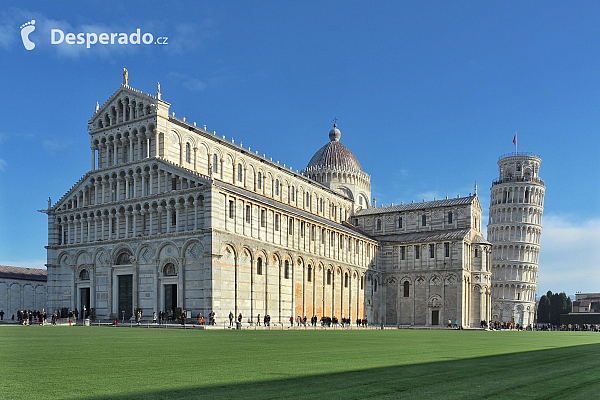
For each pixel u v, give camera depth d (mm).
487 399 15344
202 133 95062
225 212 81562
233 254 81875
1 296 113812
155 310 82750
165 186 85125
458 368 23281
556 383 18781
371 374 20766
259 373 20891
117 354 28609
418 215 138625
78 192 97188
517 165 190500
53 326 74875
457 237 124875
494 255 184125
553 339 59312
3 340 40312
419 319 128375
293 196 121938
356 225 147375
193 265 79688
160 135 87438
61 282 96375
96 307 90688
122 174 91000
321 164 152250
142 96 89688
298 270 99688
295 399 15195
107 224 92062
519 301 178875
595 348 40219
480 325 125375
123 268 87750
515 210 185000
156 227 85625
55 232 98188
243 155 105500
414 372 21531
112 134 93438
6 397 15539
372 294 129875
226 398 15328
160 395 15812
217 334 55062
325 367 23172
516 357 29984
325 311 108562
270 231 92000
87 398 15367
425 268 129125
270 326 82812
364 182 155250
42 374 20281
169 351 30875
